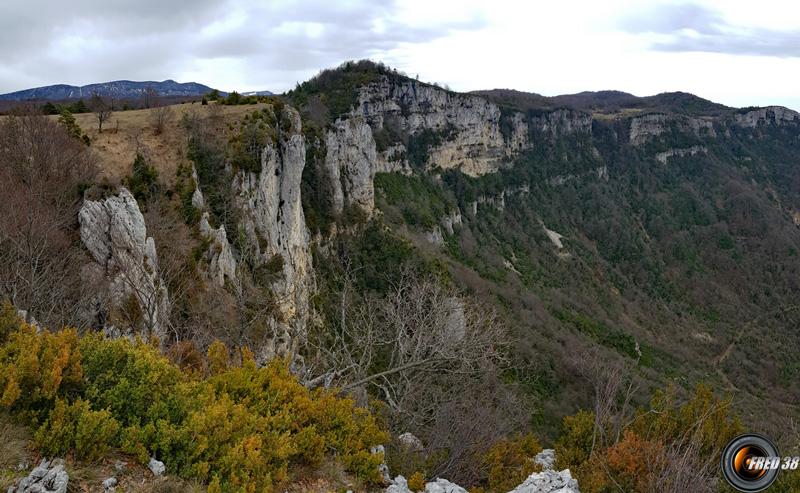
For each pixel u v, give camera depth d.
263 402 9.99
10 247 16.94
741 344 92.06
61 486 6.24
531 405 27.95
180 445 7.80
